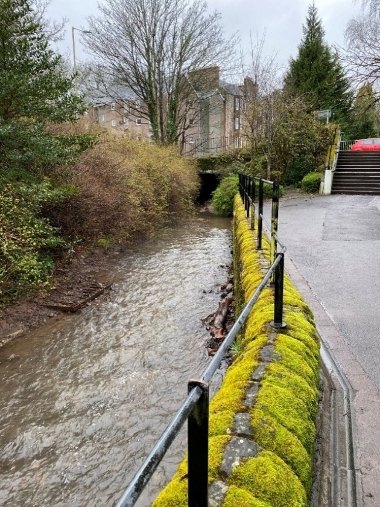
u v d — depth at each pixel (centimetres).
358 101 1047
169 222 1380
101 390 418
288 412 170
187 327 562
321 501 161
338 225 827
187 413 88
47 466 322
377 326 349
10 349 500
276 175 1588
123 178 1022
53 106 720
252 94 1780
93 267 825
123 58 1991
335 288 452
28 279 621
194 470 101
